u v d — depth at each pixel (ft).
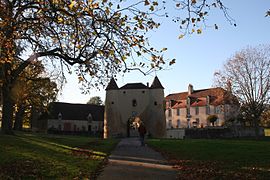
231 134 192.54
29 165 40.57
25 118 226.99
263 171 39.75
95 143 88.63
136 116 208.64
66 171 38.55
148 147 79.36
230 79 184.85
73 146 74.74
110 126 208.54
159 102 208.33
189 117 296.92
